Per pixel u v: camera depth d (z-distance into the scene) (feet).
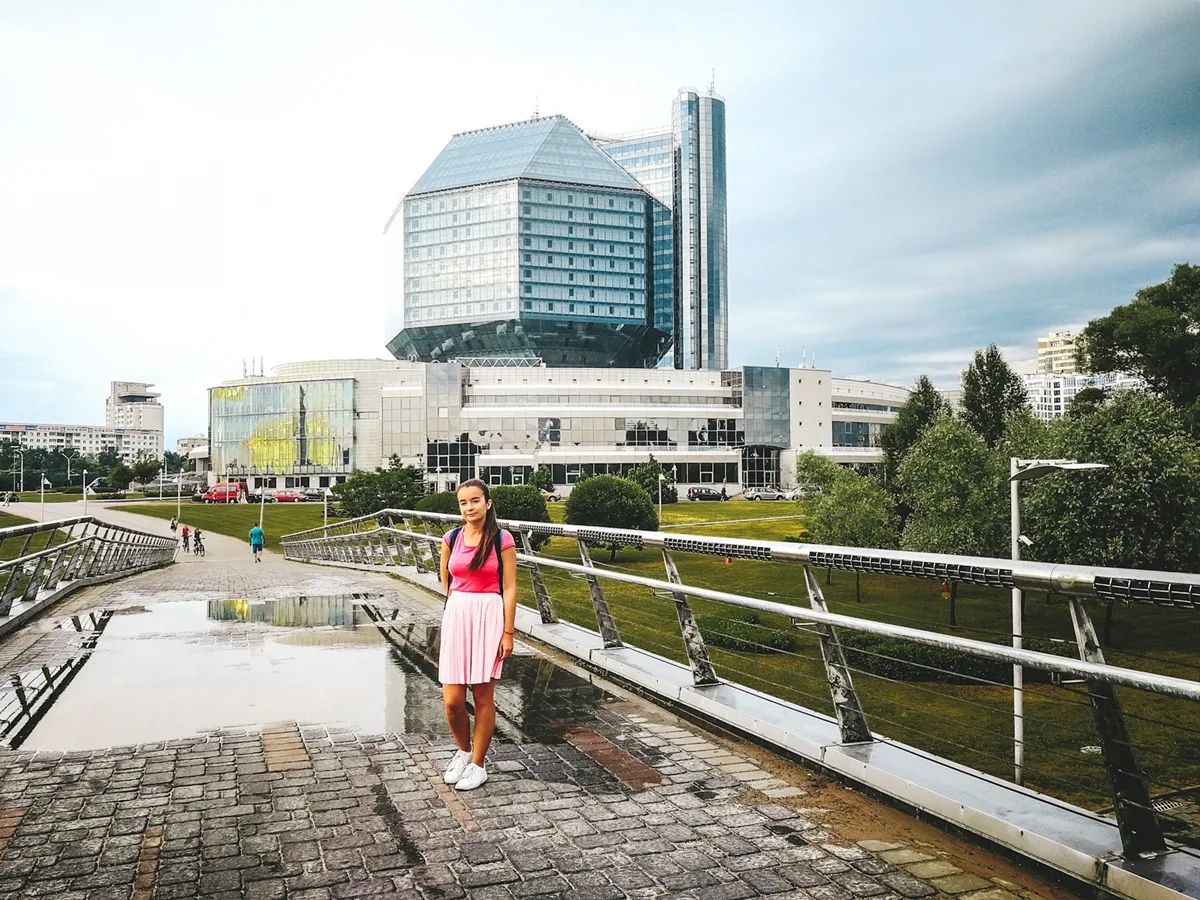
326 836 12.86
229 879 11.35
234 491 344.28
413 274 485.97
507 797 14.66
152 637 31.68
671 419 346.54
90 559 58.54
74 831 13.05
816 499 116.88
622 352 506.07
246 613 38.73
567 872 11.61
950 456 91.30
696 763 16.62
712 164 574.15
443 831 13.07
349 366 376.27
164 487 411.54
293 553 139.33
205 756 16.96
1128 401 76.33
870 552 14.47
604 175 489.67
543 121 502.79
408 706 21.18
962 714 41.88
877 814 13.94
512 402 344.90
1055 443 78.48
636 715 20.30
